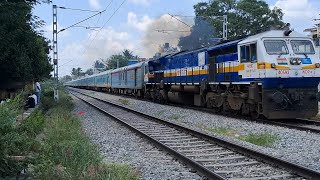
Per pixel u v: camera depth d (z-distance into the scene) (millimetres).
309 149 11117
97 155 9023
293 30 18125
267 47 17500
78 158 8375
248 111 19266
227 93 21219
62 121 16062
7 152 7441
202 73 24625
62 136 12164
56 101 31078
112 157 10781
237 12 68625
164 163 9812
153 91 36688
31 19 23125
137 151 11688
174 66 30656
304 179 7801
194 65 26094
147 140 13438
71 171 7266
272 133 14234
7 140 7562
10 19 20125
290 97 17438
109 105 32719
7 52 22375
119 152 11547
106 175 7312
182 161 9773
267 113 17391
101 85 72312
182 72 28500
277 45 17594
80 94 64125
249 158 9953
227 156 10406
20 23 21125
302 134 13875
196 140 13320
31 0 22016
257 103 18234
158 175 8500
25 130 9484
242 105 19766
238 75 19625
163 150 11594
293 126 15688
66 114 20328
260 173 8383
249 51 18531
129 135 14953
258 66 17688
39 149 9086
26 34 23141
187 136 14258
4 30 20656
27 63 25625
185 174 8516
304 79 17422
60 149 9258
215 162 9703
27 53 25906
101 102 37312
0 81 25562
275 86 17406
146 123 18797
